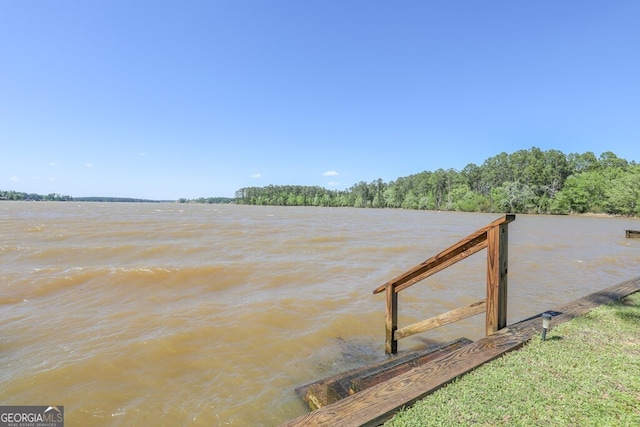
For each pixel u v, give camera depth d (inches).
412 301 315.3
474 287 365.7
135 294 335.0
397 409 85.7
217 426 135.9
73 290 345.4
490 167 3565.5
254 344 219.1
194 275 404.2
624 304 167.0
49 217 1456.7
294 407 148.8
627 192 2042.3
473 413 84.5
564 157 3011.8
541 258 549.0
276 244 700.0
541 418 82.1
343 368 187.3
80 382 170.6
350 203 4894.2
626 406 86.3
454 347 148.7
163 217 1638.8
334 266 481.7
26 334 230.8
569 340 124.5
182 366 189.0
